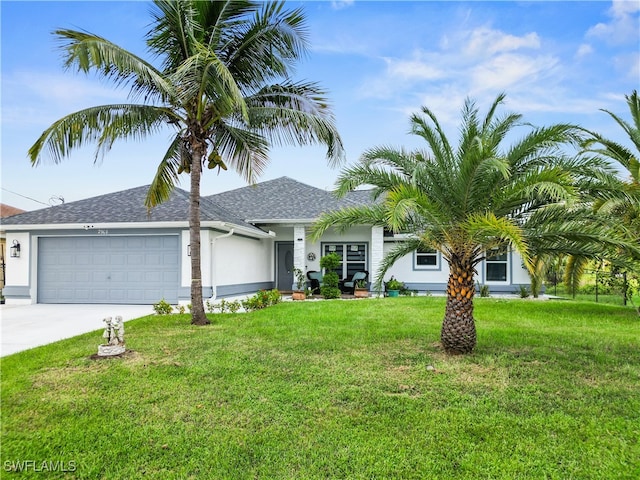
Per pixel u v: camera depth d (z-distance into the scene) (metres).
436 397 4.77
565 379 5.38
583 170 6.17
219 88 8.32
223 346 7.09
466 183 6.09
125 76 8.82
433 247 7.01
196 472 3.32
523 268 16.50
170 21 8.46
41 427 4.04
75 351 6.80
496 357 6.39
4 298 14.62
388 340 7.53
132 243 13.26
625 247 5.95
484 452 3.58
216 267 13.12
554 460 3.45
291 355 6.52
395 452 3.58
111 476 3.26
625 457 3.48
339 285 17.20
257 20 8.66
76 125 8.16
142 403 4.61
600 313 10.90
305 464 3.42
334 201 17.64
